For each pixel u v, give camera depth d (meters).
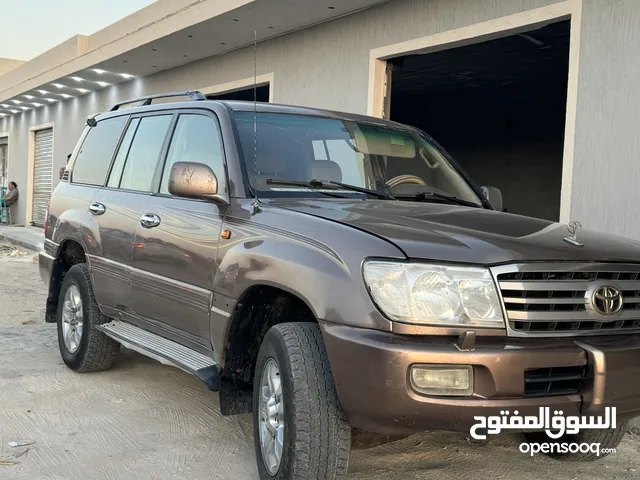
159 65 14.16
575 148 6.52
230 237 3.48
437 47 8.34
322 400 2.87
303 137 4.04
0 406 4.52
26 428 4.14
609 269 2.91
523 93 17.50
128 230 4.47
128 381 5.15
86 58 14.75
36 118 22.61
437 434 4.21
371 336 2.66
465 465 3.76
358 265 2.75
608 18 6.27
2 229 21.09
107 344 5.12
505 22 7.32
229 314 3.38
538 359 2.65
